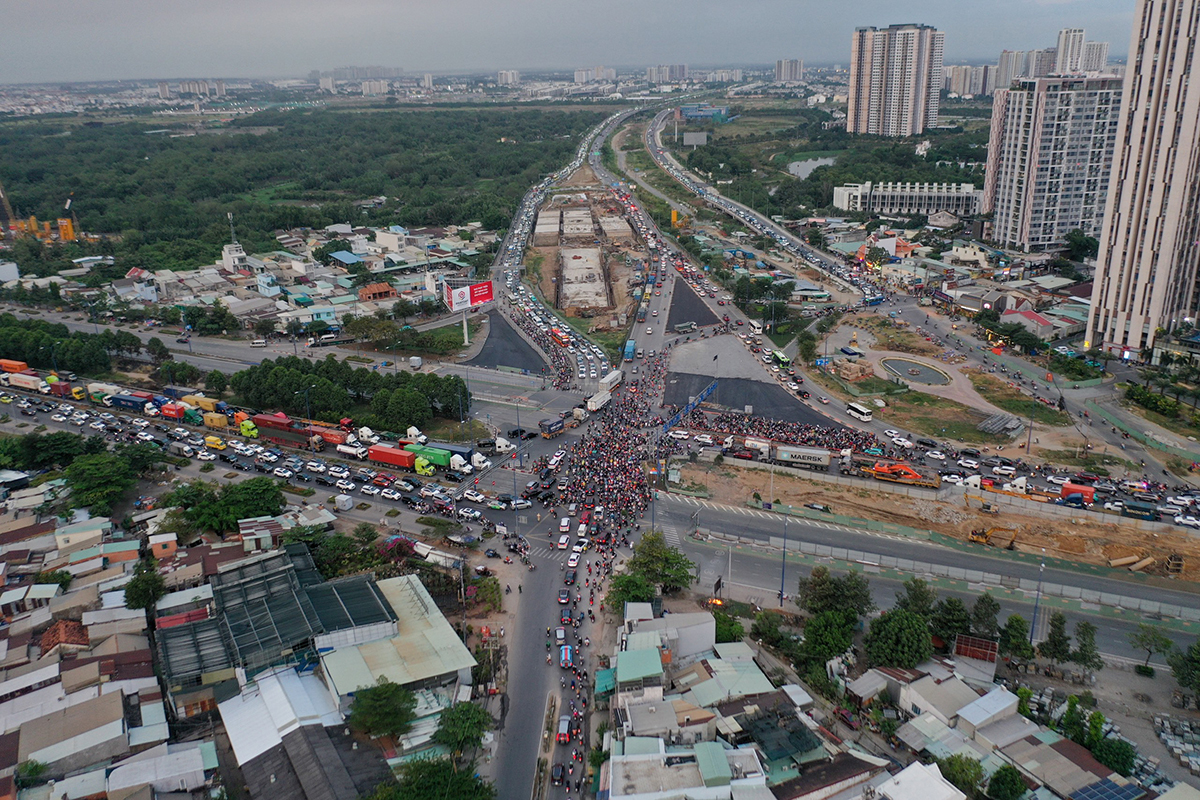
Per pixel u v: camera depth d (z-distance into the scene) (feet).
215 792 467.11
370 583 643.45
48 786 461.78
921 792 438.81
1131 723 520.42
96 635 590.14
